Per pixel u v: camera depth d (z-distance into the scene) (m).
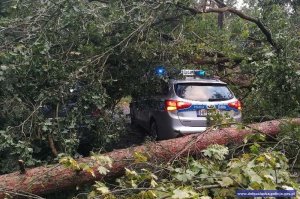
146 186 4.08
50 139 5.50
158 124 7.50
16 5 6.39
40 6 6.53
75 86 5.93
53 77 5.81
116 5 6.62
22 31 6.39
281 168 4.16
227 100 7.15
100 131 6.04
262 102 7.41
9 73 5.54
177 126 6.95
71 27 6.32
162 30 7.41
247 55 8.10
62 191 4.68
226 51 7.93
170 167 4.29
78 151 6.48
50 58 5.82
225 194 3.71
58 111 5.81
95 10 6.34
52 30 6.28
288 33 7.78
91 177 4.49
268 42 7.93
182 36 7.29
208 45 7.90
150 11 6.71
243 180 3.73
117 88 6.90
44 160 5.59
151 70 7.02
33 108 5.59
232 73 8.32
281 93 7.23
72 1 6.07
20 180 4.20
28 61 5.61
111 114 6.52
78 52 6.29
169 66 7.25
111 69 6.72
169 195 3.46
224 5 7.75
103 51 6.49
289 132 5.42
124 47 6.35
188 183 4.01
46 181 4.28
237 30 8.12
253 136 4.80
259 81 7.41
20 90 5.73
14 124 5.61
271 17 8.12
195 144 5.17
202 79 7.43
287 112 7.13
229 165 3.97
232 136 5.59
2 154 5.50
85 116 5.96
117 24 6.60
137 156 4.26
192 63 7.94
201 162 4.37
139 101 7.57
